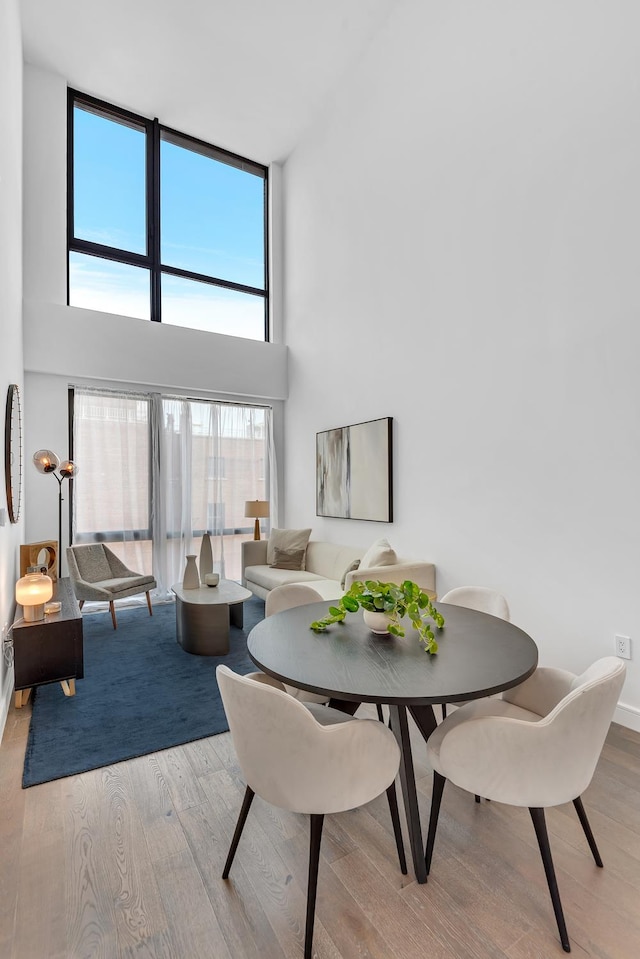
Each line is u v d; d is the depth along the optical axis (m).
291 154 5.93
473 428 3.38
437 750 1.51
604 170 2.57
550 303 2.85
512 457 3.09
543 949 1.29
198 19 4.20
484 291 3.29
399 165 4.08
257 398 5.93
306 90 5.00
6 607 2.93
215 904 1.44
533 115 2.95
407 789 1.54
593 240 2.63
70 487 4.84
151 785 2.04
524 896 1.46
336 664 1.55
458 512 3.50
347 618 2.11
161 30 4.31
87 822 1.80
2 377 2.83
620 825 1.77
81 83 4.95
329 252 5.12
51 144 4.79
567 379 2.76
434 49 3.69
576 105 2.70
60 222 4.81
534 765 1.31
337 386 4.98
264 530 5.97
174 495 5.38
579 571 2.71
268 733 1.31
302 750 1.29
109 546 5.01
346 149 4.82
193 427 5.56
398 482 4.09
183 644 3.71
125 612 4.82
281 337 6.13
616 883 1.51
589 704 1.29
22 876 1.54
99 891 1.49
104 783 2.05
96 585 4.27
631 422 2.47
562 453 2.79
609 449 2.56
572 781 1.34
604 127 2.57
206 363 5.45
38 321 4.57
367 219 4.50
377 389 4.37
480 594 2.41
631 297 2.46
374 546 3.97
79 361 4.75
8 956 1.28
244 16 4.16
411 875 1.55
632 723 2.47
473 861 1.60
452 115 3.54
